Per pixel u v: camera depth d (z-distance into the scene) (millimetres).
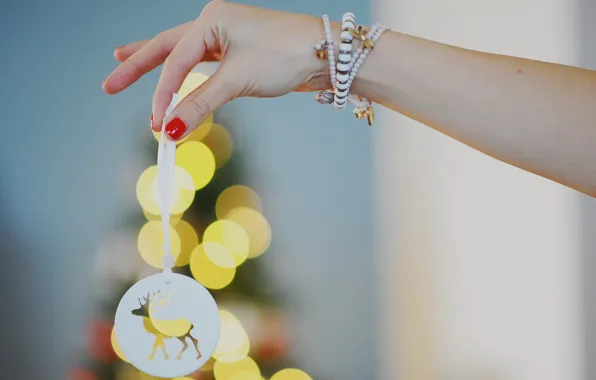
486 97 647
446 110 658
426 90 658
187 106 626
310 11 2039
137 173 2070
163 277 673
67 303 2072
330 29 662
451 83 653
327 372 2049
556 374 1862
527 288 1897
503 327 1925
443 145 1983
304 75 674
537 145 642
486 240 1940
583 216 1830
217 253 1719
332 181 2049
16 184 2072
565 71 656
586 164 634
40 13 2086
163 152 644
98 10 2088
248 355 1790
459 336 1970
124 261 2057
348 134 2049
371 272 2041
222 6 672
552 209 1870
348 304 2047
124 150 2074
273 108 2049
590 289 1817
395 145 2021
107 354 1800
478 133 656
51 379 2074
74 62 2084
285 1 2039
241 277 1720
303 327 2045
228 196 1818
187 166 1741
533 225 1893
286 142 2047
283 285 2037
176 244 1753
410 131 2014
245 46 657
